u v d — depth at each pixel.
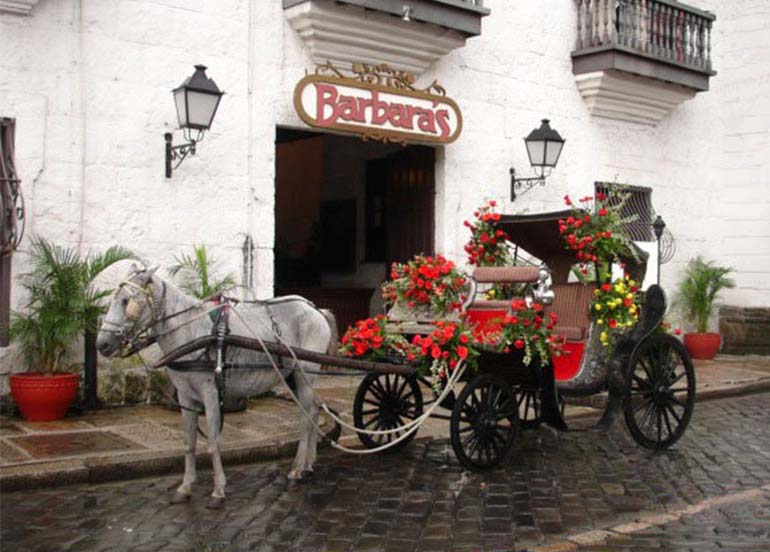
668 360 7.95
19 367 8.23
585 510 5.87
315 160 15.54
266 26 10.00
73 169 8.57
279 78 10.12
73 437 7.22
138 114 9.02
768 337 15.07
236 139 9.77
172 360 5.73
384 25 10.37
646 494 6.30
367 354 6.96
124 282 5.66
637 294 8.00
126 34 8.92
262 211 10.01
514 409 7.12
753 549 5.05
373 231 14.05
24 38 8.26
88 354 8.50
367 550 4.99
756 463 7.36
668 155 14.86
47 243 8.41
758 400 11.02
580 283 8.01
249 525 5.41
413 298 7.18
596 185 13.73
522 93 12.63
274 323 6.38
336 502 5.96
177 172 9.31
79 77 8.59
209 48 9.55
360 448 7.58
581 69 13.19
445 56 11.70
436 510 5.82
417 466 7.07
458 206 11.91
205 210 9.54
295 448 7.32
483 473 6.88
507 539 5.22
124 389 8.77
